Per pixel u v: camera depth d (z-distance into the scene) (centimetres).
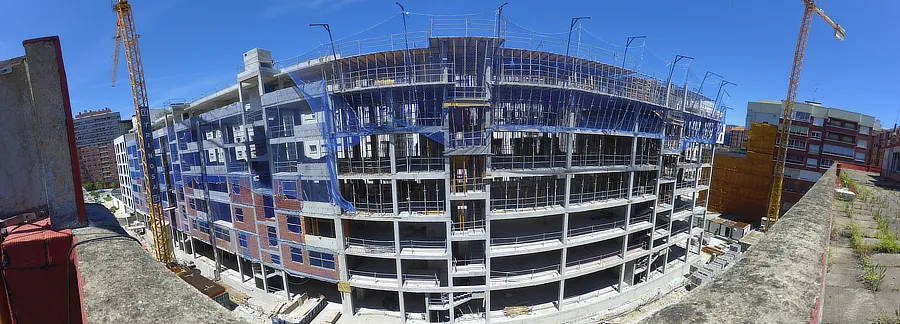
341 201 2895
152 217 4906
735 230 5091
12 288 505
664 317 384
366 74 3075
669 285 3753
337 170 2878
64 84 608
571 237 3127
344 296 3095
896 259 594
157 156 5503
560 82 2873
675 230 4228
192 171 4319
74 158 633
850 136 6238
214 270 4097
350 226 3459
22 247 510
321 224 3372
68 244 553
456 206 3050
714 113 4319
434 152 3266
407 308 3175
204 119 3919
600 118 3231
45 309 523
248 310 3344
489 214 2794
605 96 2948
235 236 3744
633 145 3169
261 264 3550
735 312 379
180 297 454
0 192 585
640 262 3581
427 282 3000
